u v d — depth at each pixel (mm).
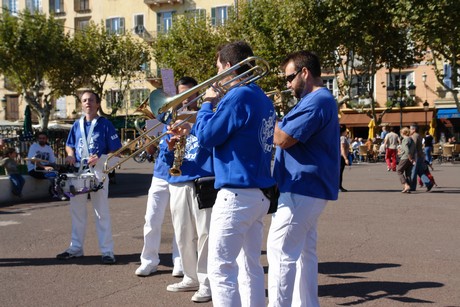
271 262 4211
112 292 5562
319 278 5977
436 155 31250
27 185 13758
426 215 10242
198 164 5254
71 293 5527
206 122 3859
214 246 3816
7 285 5809
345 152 14562
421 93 39562
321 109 4109
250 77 4047
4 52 33188
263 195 3881
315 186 4168
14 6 49750
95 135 6824
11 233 8797
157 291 5598
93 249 7551
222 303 3736
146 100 5605
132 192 15172
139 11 46000
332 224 9273
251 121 3832
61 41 35031
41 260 6906
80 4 47844
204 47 32406
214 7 43656
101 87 39656
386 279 5910
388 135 23359
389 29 24859
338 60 28547
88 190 6516
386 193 14164
